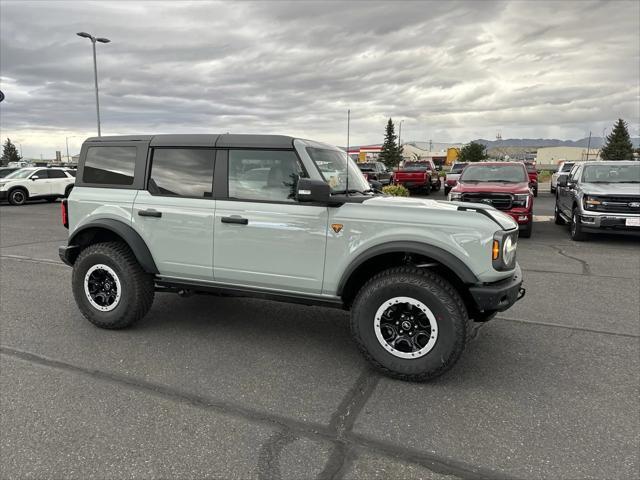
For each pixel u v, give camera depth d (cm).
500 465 254
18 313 507
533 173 2352
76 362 382
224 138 408
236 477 243
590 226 969
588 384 350
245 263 400
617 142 7638
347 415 305
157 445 269
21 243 984
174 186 426
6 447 266
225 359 392
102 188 457
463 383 352
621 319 500
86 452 262
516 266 402
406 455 263
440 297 335
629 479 242
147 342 427
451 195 1081
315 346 423
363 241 359
